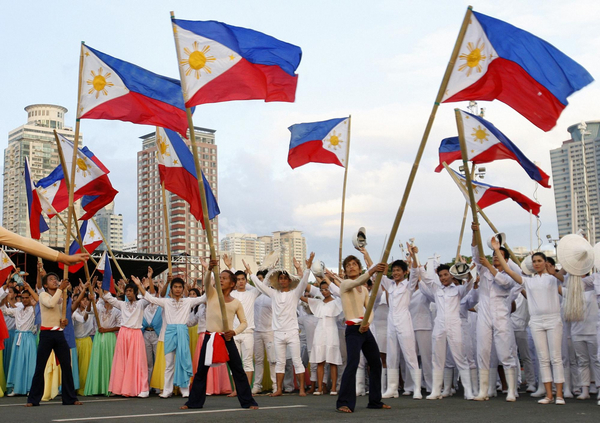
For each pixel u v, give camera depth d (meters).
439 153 13.45
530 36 8.57
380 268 8.62
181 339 11.88
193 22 9.07
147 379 12.27
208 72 9.02
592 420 7.39
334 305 12.09
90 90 10.60
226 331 8.95
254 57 9.20
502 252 11.42
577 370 11.20
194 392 9.12
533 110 8.74
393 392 11.08
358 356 8.73
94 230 14.59
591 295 10.68
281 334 11.89
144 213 104.19
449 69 8.46
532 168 10.09
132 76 10.62
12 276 14.22
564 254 10.09
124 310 12.44
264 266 13.55
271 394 11.95
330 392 12.34
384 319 12.17
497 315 10.21
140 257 35.97
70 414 8.55
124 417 7.97
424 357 11.70
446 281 10.90
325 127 13.63
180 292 11.95
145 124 10.59
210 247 8.83
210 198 10.99
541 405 9.30
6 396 12.81
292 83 9.38
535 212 11.80
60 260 5.09
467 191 11.08
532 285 10.00
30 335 12.88
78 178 12.20
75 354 12.84
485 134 11.34
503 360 10.14
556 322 9.78
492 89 8.78
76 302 12.48
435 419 7.53
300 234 125.19
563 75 8.34
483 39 8.63
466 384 10.63
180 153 11.11
